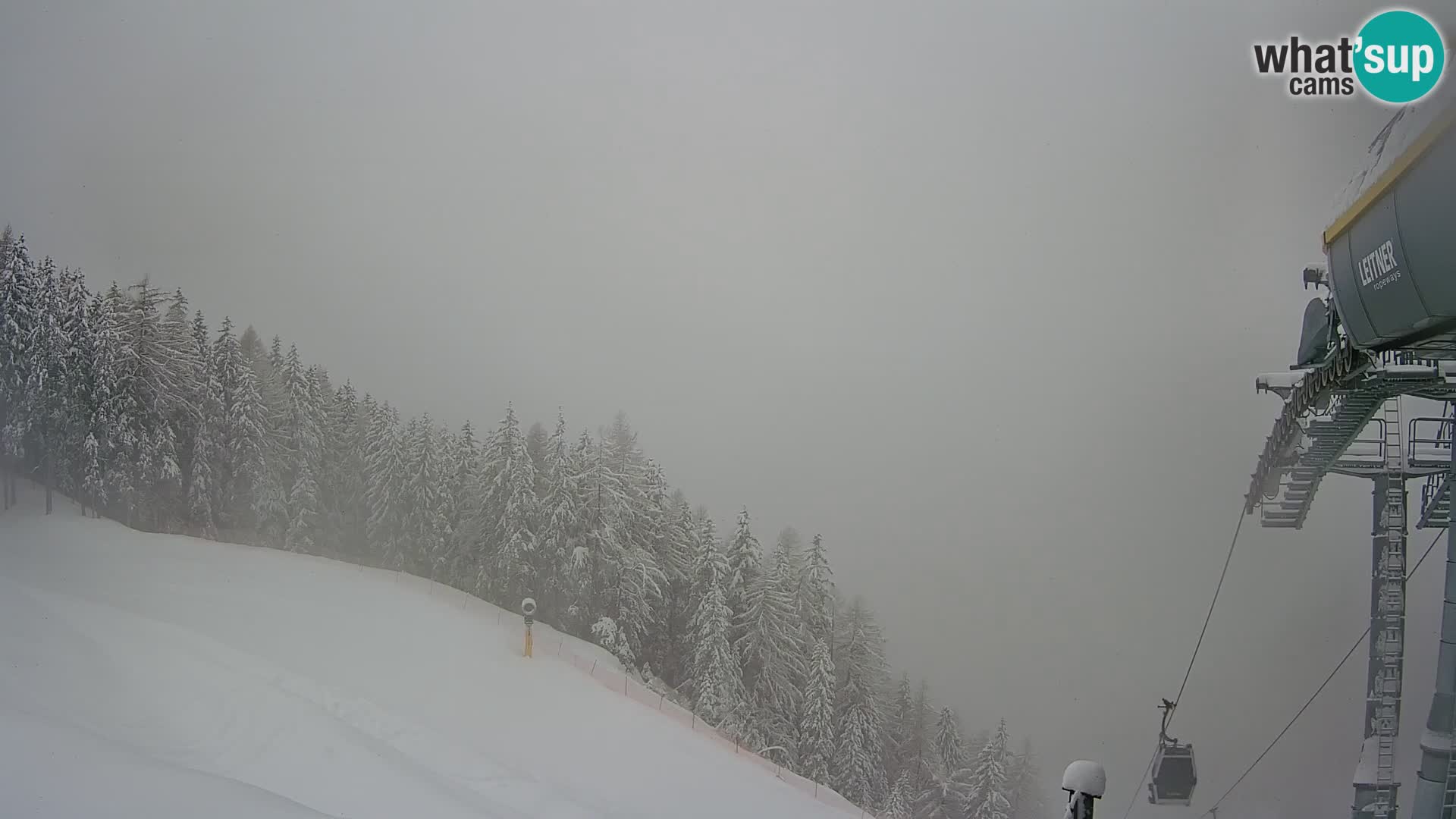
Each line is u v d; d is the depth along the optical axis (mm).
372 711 18844
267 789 12656
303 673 21125
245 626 24766
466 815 13547
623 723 24516
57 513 36938
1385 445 19312
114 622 19344
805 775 33594
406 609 31188
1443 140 8992
